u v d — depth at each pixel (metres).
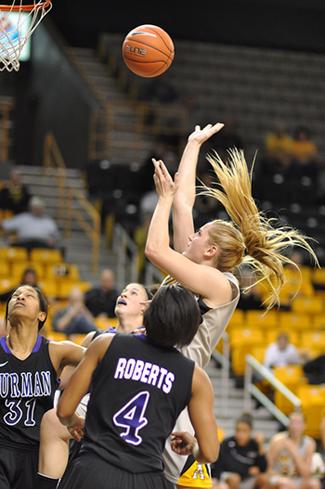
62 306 16.02
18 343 5.30
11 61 6.51
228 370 15.70
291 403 14.34
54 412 5.23
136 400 4.23
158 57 5.82
